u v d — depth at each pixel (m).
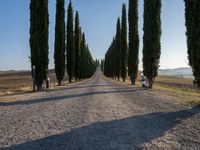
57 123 10.62
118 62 76.12
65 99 20.11
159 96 22.22
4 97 21.52
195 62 17.16
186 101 18.42
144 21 34.06
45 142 7.73
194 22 16.98
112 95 23.08
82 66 88.69
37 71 30.03
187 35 17.58
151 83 34.12
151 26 33.03
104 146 7.31
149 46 33.25
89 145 7.41
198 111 13.81
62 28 45.94
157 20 32.97
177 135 8.63
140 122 10.81
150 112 13.44
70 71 59.09
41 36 29.64
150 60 33.31
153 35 33.00
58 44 45.91
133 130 9.36
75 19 70.62
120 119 11.45
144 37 34.09
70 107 15.52
